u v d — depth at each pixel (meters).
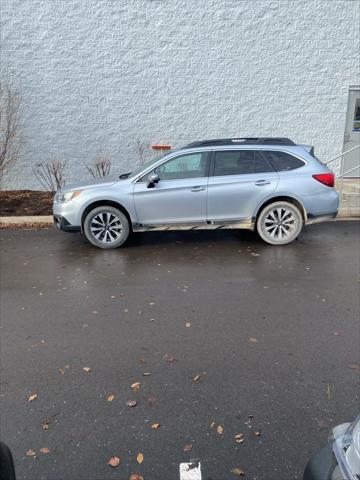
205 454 2.44
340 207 8.72
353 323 3.93
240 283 5.02
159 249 6.52
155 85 10.68
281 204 6.42
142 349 3.56
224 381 3.09
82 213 6.45
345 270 5.40
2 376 3.21
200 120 10.98
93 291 4.88
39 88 10.45
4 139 10.47
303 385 3.01
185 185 6.35
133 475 2.31
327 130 11.27
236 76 10.75
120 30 10.28
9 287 5.05
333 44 10.68
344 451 1.51
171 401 2.89
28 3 9.94
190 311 4.28
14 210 9.06
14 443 2.55
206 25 10.38
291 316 4.11
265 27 10.47
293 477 2.26
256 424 2.66
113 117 10.79
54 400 2.93
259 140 6.72
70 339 3.76
